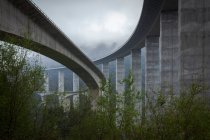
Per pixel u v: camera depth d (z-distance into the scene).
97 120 16.84
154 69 89.31
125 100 16.39
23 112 16.89
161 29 62.00
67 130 25.58
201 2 35.03
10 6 35.22
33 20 44.06
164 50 61.25
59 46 62.31
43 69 17.84
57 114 21.31
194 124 13.62
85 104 28.12
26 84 16.94
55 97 21.86
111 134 16.16
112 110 16.23
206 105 14.71
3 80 16.58
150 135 14.12
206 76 34.38
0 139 16.56
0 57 16.77
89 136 21.03
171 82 60.19
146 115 14.92
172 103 14.26
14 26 36.47
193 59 34.97
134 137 14.87
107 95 16.58
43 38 50.38
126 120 15.51
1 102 15.96
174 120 13.65
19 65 16.86
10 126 16.67
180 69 35.41
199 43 34.91
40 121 19.48
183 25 35.47
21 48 17.27
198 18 35.03
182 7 35.62
